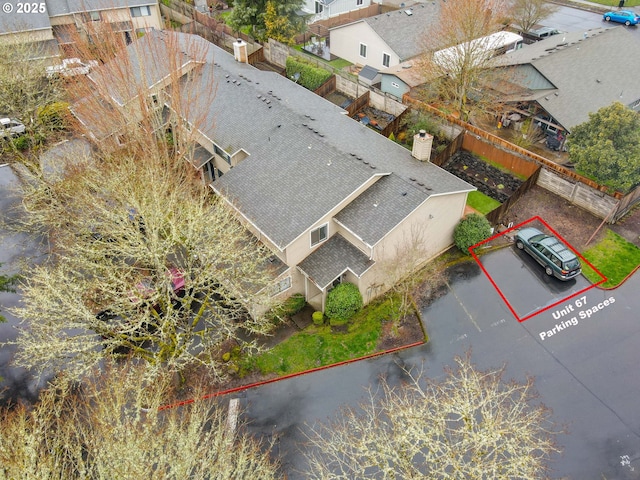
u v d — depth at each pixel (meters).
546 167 31.55
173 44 32.53
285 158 28.11
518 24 51.94
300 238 24.55
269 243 25.61
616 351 23.62
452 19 35.00
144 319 19.80
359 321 25.80
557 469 19.38
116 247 21.05
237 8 47.44
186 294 21.56
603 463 19.53
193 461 14.69
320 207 24.94
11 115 38.12
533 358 23.53
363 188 26.03
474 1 33.06
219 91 34.50
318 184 26.08
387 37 44.16
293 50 47.19
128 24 53.12
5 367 23.75
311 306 27.00
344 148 28.12
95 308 22.67
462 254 29.17
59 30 49.66
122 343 20.64
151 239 20.39
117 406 15.47
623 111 28.09
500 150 33.66
